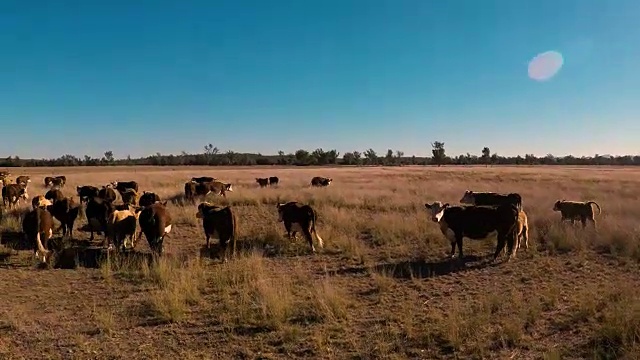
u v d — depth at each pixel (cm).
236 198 2230
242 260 1165
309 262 1225
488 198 1888
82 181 3941
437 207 1241
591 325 731
